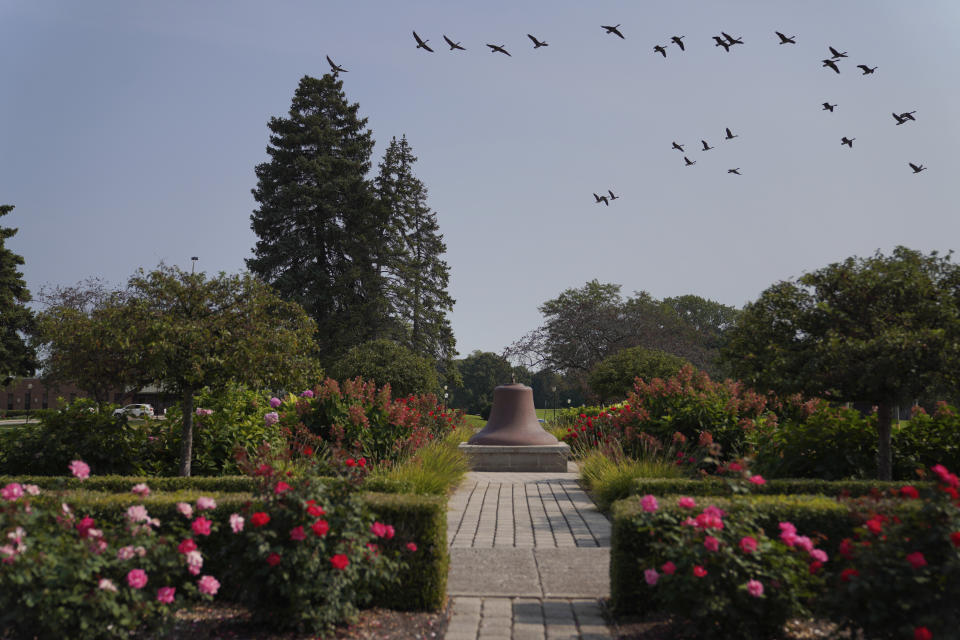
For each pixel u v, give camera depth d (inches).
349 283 1469.0
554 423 966.4
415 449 503.8
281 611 200.7
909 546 174.4
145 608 178.1
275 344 428.8
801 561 193.6
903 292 350.9
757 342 383.6
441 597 227.1
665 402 527.5
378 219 1530.5
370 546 215.0
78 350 426.0
